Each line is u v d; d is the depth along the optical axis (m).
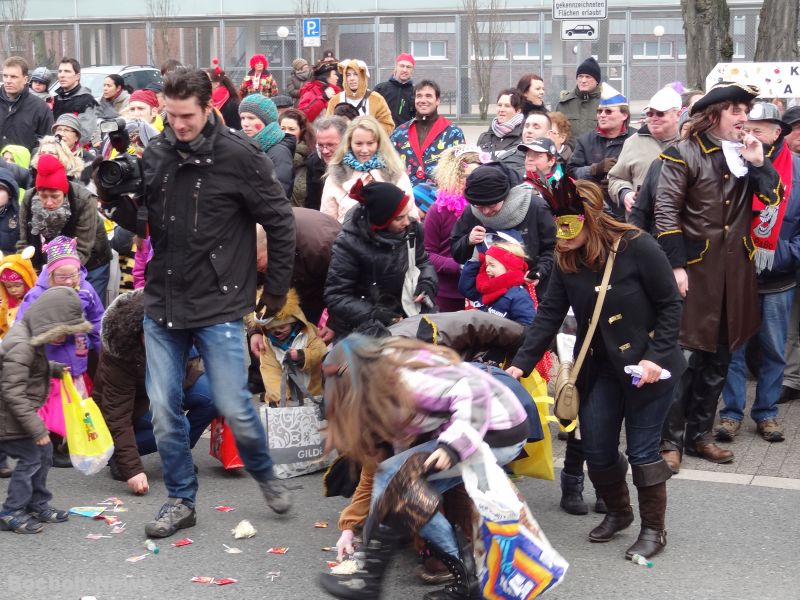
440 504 4.09
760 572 4.77
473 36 27.81
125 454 5.88
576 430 5.45
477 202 6.23
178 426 5.23
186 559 4.94
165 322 5.11
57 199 6.91
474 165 6.91
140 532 5.29
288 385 6.18
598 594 4.54
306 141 9.31
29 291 6.11
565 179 4.70
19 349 5.13
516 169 7.60
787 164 6.70
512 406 4.11
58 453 6.46
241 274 5.17
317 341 6.12
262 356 6.27
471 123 28.09
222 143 5.05
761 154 5.90
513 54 28.03
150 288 5.16
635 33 26.72
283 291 5.33
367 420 3.77
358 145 7.02
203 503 5.72
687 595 4.54
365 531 3.92
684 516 5.46
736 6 26.00
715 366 6.35
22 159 8.95
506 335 5.25
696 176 6.08
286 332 6.15
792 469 6.21
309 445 6.07
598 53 26.97
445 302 6.98
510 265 5.77
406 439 3.87
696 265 6.15
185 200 5.04
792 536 5.20
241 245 5.17
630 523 5.18
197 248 5.05
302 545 5.12
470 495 3.87
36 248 7.05
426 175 9.16
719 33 11.02
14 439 5.21
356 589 3.82
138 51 31.59
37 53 31.97
